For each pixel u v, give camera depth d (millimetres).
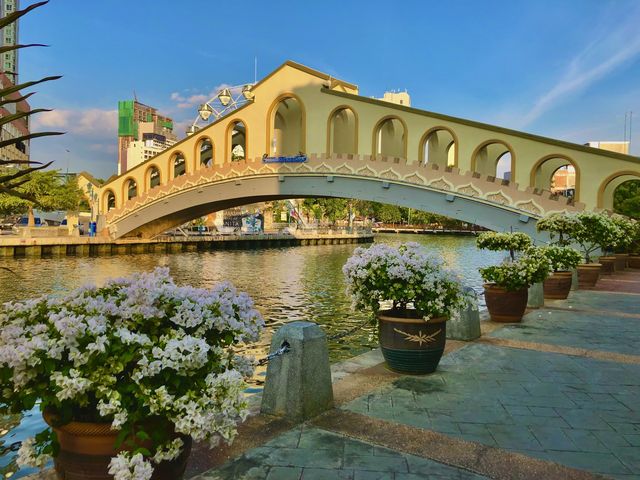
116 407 2871
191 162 45219
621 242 22469
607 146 88312
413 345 7227
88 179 55719
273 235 72688
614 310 13625
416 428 5359
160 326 3477
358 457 4660
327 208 110312
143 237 54531
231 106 55000
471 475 4359
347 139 40062
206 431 3090
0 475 5730
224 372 3307
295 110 42562
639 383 7109
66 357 3000
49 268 37844
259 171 38594
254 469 4391
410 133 32594
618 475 4402
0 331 3145
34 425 7684
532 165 28750
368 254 7535
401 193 32531
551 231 20844
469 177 29766
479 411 5922
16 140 3576
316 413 5676
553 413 5902
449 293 7250
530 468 4504
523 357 8477
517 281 11297
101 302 3357
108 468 3117
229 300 3785
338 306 23188
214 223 88125
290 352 5625
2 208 52031
